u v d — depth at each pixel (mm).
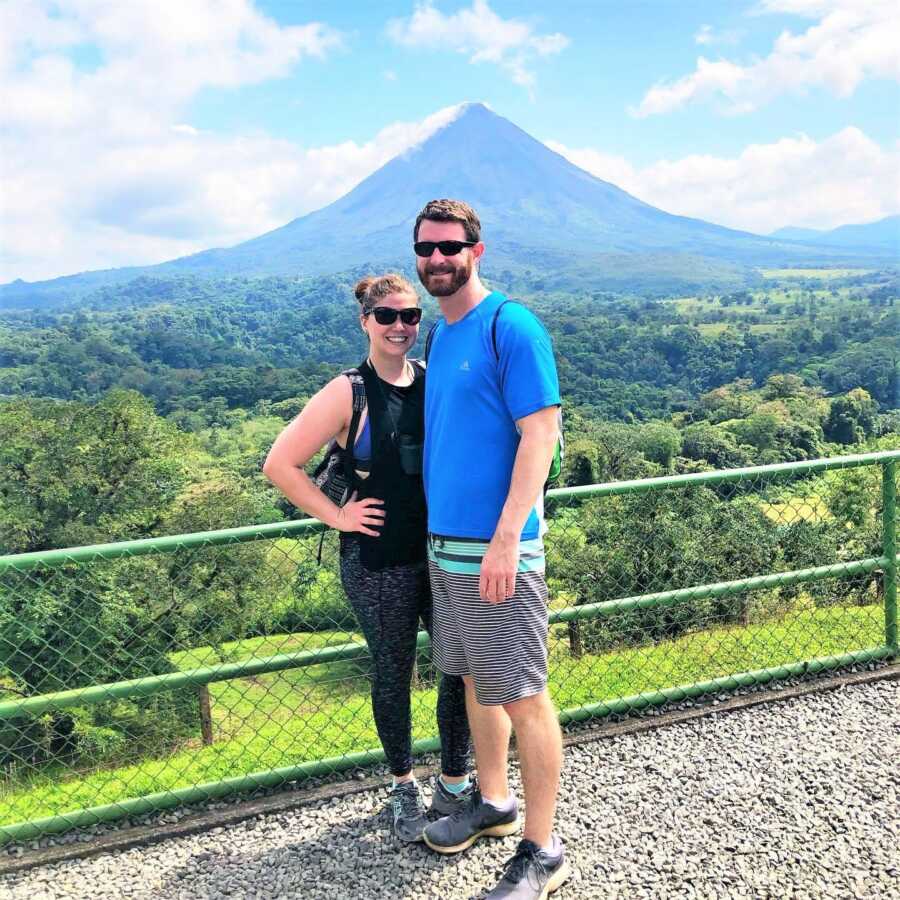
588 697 4039
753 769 3152
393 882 2590
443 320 2545
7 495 21219
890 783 3014
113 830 2918
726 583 3814
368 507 2572
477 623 2426
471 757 3283
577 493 3359
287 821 2955
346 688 4391
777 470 3654
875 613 5391
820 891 2455
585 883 2531
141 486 21953
